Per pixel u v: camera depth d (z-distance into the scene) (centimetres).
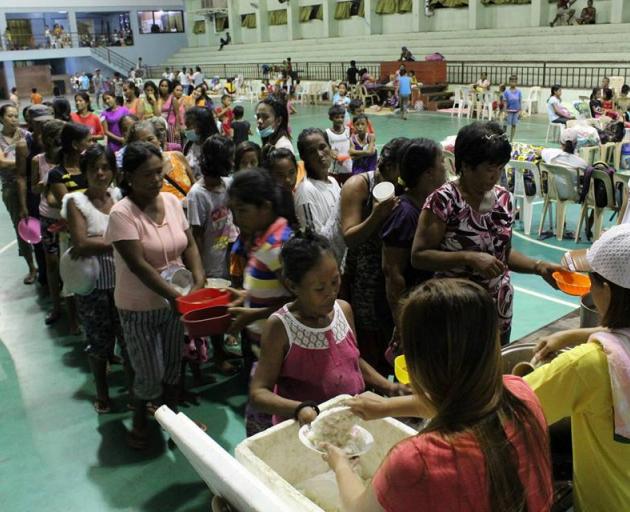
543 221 718
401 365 231
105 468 328
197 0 3856
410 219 277
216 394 397
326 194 366
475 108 1947
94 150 355
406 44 2634
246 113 2272
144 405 338
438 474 117
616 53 1903
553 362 159
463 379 119
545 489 126
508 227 259
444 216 246
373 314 319
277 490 163
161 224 313
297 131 1691
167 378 345
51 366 443
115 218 299
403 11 2711
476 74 2195
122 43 3944
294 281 199
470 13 2423
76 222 350
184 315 276
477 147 233
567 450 203
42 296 577
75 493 309
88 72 3875
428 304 121
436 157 275
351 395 214
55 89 3669
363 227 284
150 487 313
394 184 304
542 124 1709
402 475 119
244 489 150
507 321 271
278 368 209
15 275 638
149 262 310
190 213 395
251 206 256
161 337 331
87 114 920
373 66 2631
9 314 537
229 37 3688
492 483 117
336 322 213
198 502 301
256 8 3412
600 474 163
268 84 2614
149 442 349
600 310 164
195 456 169
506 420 122
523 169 720
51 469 328
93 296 363
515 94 1462
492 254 255
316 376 209
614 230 162
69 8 3747
